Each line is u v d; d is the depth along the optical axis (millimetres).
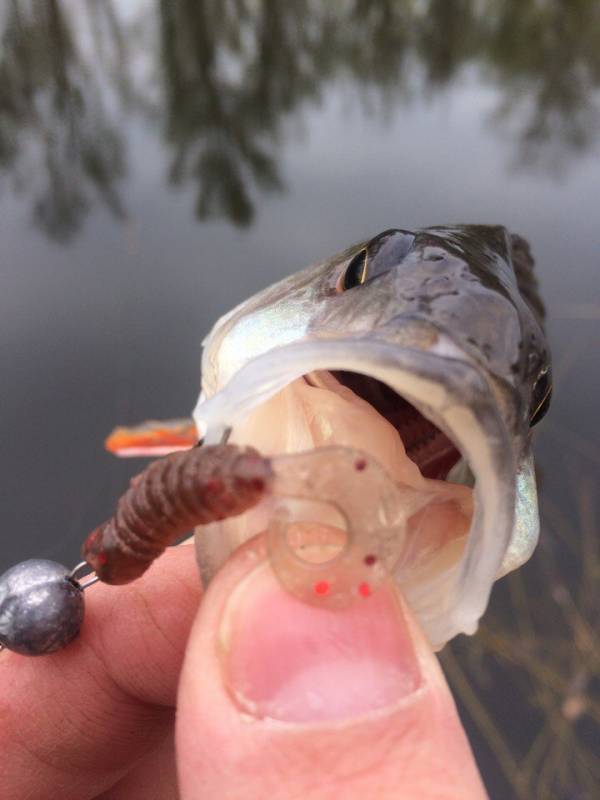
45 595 72
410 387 45
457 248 68
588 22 468
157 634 84
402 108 381
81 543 162
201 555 55
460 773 48
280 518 46
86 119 337
